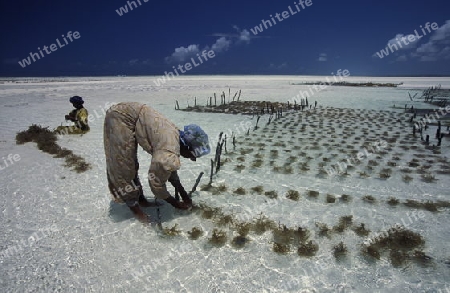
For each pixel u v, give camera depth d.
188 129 4.85
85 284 3.99
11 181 7.29
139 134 4.62
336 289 3.92
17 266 4.30
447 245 4.76
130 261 4.44
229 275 4.18
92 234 5.08
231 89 36.03
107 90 34.25
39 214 5.73
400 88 37.72
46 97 25.59
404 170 7.94
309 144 10.55
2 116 15.79
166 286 3.98
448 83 53.09
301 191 6.78
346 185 7.08
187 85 45.81
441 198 6.35
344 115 16.19
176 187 5.56
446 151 9.48
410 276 4.14
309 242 4.81
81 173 7.82
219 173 7.87
